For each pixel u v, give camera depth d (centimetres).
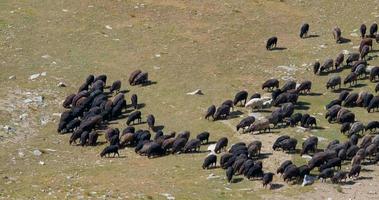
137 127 15912
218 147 14675
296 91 17138
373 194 12938
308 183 13300
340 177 13338
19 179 13362
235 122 15988
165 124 16000
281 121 15850
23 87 17362
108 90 17550
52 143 15225
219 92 17350
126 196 12488
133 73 17788
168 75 18100
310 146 14450
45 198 12288
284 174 13350
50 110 16550
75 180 13362
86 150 14975
